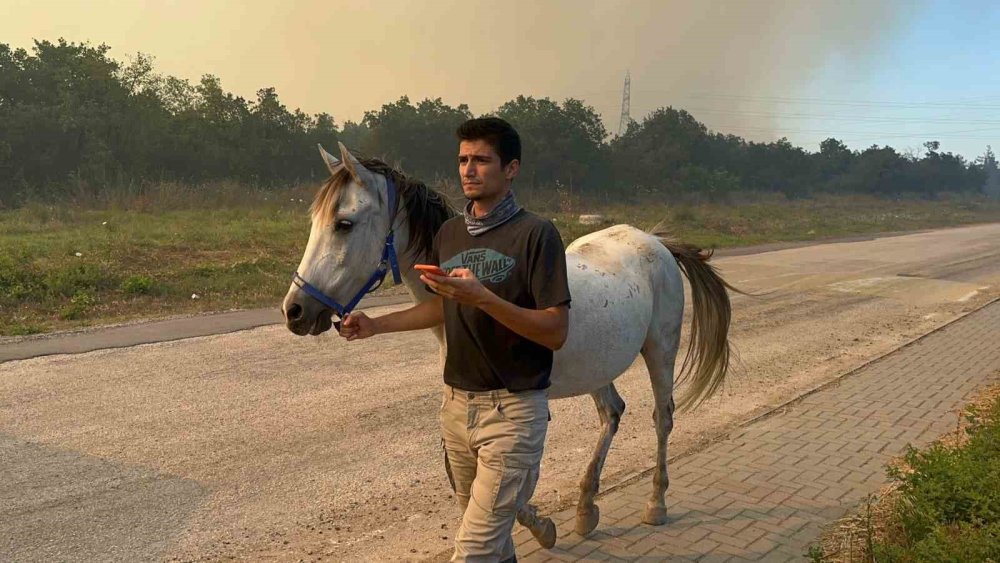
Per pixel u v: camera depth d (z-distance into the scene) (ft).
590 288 11.37
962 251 73.10
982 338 30.71
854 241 84.43
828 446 17.33
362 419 18.29
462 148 7.98
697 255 15.10
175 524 12.44
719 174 180.86
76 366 21.98
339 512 13.23
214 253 43.47
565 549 12.01
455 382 8.31
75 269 34.14
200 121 105.91
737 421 19.51
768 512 13.64
